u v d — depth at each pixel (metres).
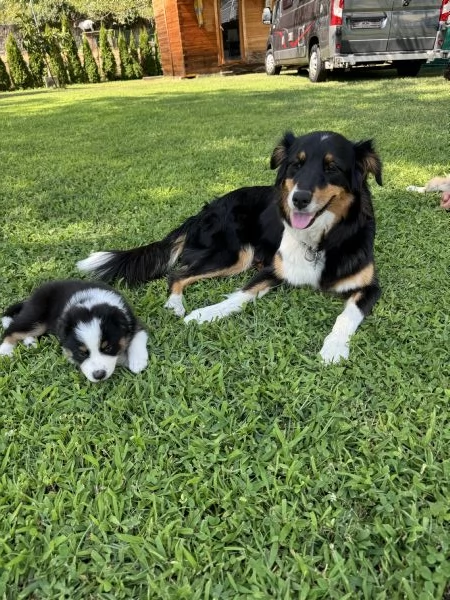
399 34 7.74
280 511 1.15
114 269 2.30
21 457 1.36
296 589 1.00
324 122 5.28
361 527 1.11
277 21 10.71
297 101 6.88
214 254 2.32
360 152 2.03
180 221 2.90
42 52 15.20
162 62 15.92
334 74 9.88
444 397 1.44
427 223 2.69
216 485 1.23
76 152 4.84
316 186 1.88
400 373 1.56
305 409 1.47
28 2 18.39
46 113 7.96
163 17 14.45
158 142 5.03
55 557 1.08
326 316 1.94
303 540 1.10
